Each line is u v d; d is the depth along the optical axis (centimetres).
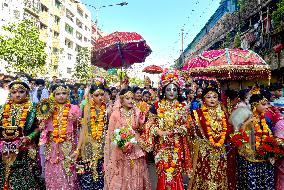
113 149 548
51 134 559
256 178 521
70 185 560
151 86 1169
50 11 4322
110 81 1441
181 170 541
